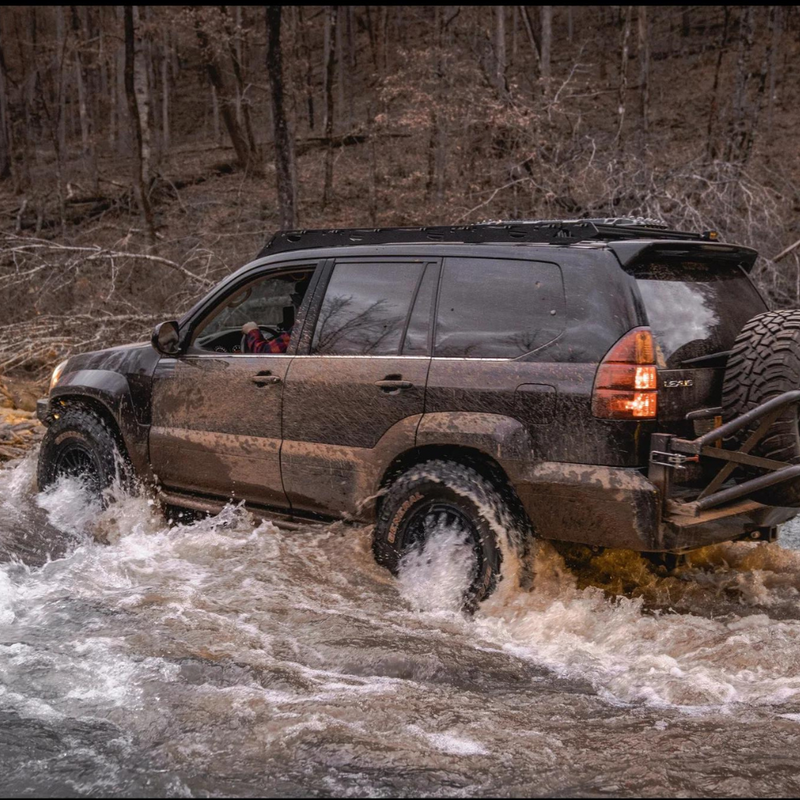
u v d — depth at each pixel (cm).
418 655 381
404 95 2003
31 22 4019
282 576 470
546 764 297
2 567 490
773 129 2616
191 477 537
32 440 774
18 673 362
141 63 2084
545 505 412
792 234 1288
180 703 338
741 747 308
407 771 292
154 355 561
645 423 395
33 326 1192
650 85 3456
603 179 1302
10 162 3297
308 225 2278
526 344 423
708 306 438
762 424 403
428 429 438
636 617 417
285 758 300
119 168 3522
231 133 3000
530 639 398
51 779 286
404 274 470
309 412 482
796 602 448
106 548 520
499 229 454
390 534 449
